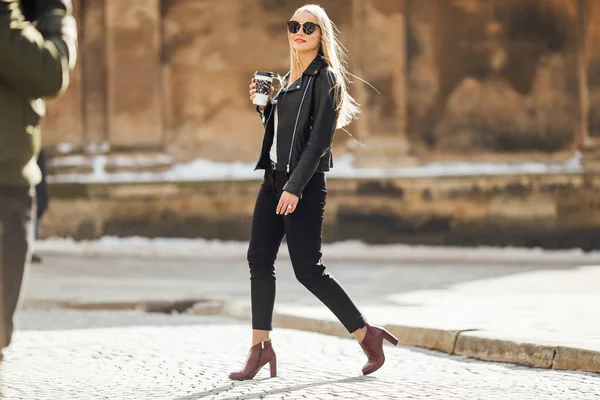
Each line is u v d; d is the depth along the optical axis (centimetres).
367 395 1088
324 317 1689
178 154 3697
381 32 3538
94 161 3691
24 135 711
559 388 1138
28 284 2492
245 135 3678
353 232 3481
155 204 3597
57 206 3631
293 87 1170
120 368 1309
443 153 3572
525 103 3559
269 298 1196
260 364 1204
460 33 3578
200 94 3700
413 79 3578
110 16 3691
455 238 3447
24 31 680
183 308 2045
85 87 3734
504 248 3422
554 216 3412
